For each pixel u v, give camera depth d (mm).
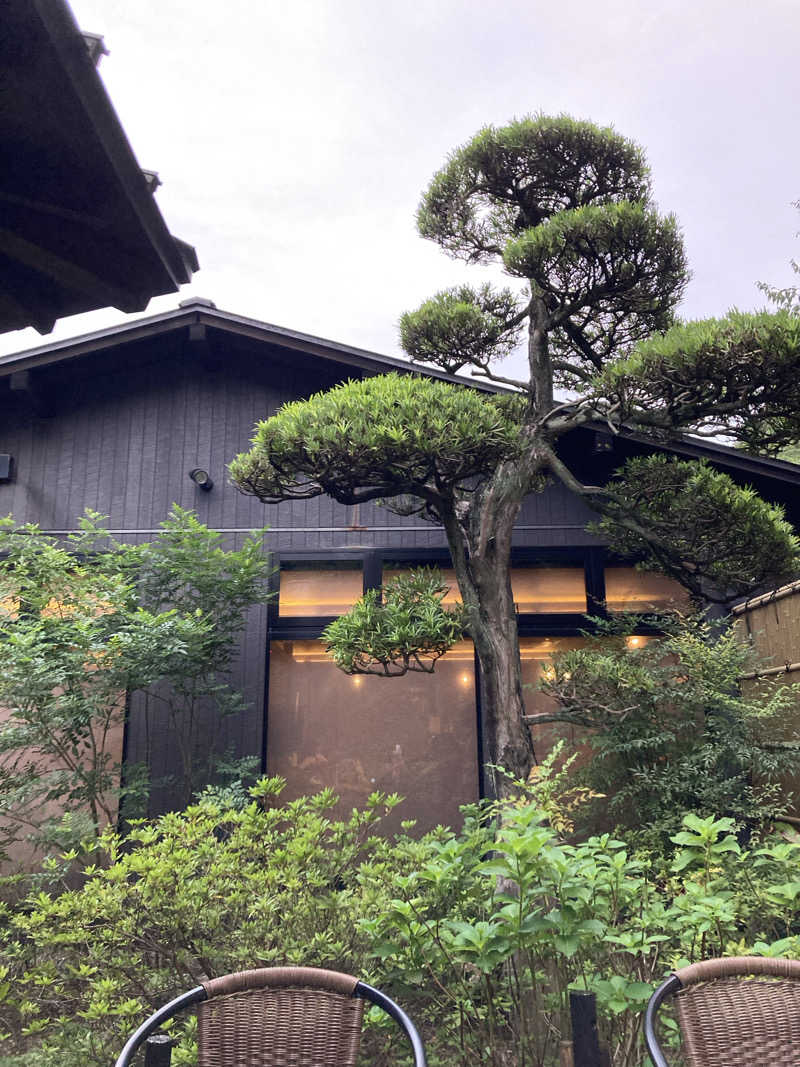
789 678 4555
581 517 6121
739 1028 1518
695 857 2406
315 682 5934
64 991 2889
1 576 5098
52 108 1269
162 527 6270
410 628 3662
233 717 5820
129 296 1773
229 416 6496
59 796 4785
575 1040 1755
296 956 2521
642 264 3848
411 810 5688
